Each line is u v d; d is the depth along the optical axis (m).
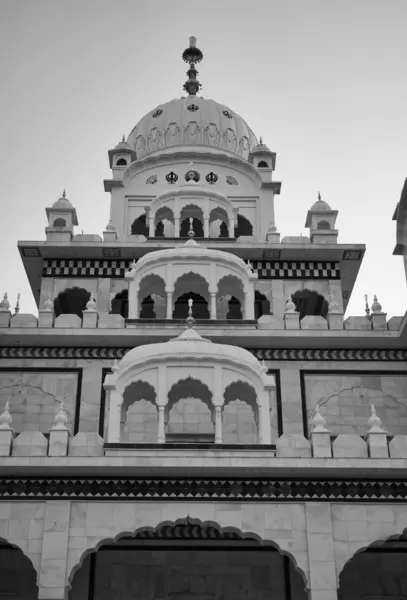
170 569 26.55
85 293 34.53
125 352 30.72
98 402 29.80
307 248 34.09
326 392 30.25
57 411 29.62
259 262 34.69
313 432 24.62
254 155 40.41
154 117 42.50
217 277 32.25
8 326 30.70
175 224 36.09
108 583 26.25
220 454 24.41
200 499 23.73
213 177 39.47
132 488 23.80
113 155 40.44
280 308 33.72
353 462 23.84
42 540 23.12
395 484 24.05
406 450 24.25
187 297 34.41
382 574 26.67
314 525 23.48
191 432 29.30
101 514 23.50
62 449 23.98
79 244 33.91
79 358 30.58
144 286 32.91
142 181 39.44
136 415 29.50
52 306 32.19
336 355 30.86
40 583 22.55
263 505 23.72
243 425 29.38
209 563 26.64
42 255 34.22
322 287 34.22
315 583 22.77
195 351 26.31
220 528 23.44
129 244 34.00
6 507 23.52
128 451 24.25
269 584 26.38
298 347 30.91
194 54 47.16
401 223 31.00
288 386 30.27
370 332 30.69
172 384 25.94
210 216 37.47
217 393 25.83
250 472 23.80
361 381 30.50
